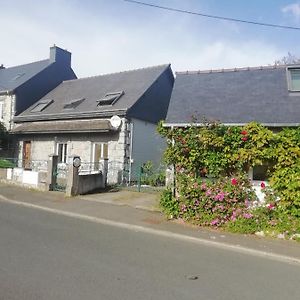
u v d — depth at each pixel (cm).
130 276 597
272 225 1002
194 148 1108
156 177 1775
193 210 1095
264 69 1452
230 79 1434
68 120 2173
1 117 2586
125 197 1459
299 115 1130
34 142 2309
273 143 1033
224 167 1089
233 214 1048
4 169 1825
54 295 490
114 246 793
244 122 1141
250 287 597
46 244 757
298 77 1345
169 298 516
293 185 995
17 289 503
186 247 850
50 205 1284
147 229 1005
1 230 857
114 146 1964
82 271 601
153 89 2184
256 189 1065
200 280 611
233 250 862
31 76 2628
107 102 2092
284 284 626
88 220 1102
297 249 875
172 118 1219
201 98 1332
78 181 1507
